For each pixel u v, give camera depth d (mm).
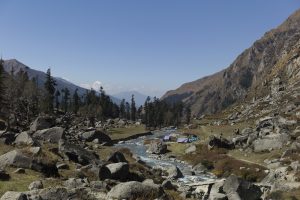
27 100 138500
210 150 104500
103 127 173625
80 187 25547
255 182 66750
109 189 26859
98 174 37594
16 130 77938
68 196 22703
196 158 96875
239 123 166250
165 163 93188
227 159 86750
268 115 154375
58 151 47750
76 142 85125
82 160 46500
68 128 121375
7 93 124000
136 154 109375
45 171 35062
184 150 114438
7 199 20281
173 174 67500
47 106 144750
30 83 143875
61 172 37469
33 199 21281
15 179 30516
